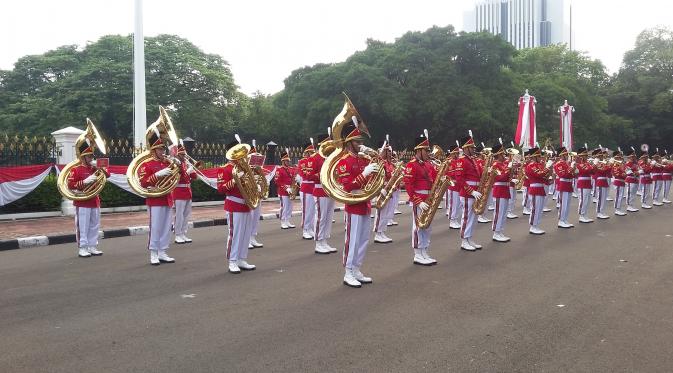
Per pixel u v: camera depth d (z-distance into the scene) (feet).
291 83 148.46
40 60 133.80
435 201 28.91
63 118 116.37
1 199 47.85
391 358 15.61
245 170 27.32
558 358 15.62
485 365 15.10
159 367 15.06
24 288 24.34
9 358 15.79
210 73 129.59
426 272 27.48
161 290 23.86
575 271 27.50
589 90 167.73
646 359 15.58
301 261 30.83
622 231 43.11
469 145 34.94
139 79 69.05
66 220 48.96
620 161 59.57
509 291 23.35
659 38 188.55
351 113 24.43
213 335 17.70
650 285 24.38
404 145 136.46
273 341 17.08
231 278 26.27
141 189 29.84
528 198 57.52
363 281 25.04
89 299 22.36
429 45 126.31
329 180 24.30
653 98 180.96
